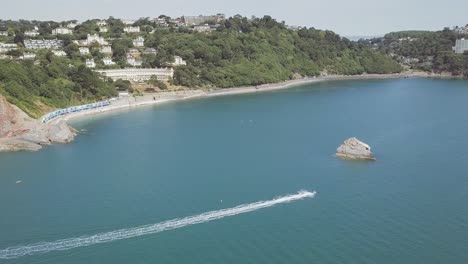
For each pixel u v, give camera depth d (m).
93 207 122.81
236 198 128.00
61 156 172.38
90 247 102.31
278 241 103.81
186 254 98.94
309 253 98.75
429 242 103.25
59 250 101.19
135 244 103.50
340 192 131.62
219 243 103.25
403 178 142.50
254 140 194.38
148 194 131.75
